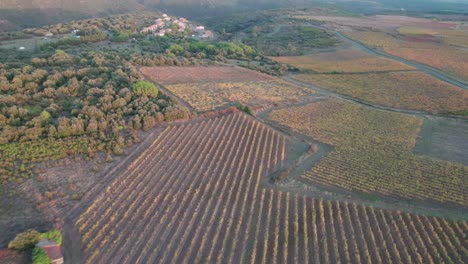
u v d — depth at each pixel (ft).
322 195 186.50
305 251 146.92
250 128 260.01
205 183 187.73
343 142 251.80
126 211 159.94
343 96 367.66
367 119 300.40
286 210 171.94
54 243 135.33
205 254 140.87
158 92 300.40
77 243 140.05
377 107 339.57
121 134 228.63
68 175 181.98
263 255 142.92
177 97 312.29
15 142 204.33
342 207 177.17
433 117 316.19
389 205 180.55
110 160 197.67
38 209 155.12
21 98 249.34
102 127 228.22
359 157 229.66
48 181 175.32
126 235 146.92
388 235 159.02
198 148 222.89
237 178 195.52
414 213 174.70
